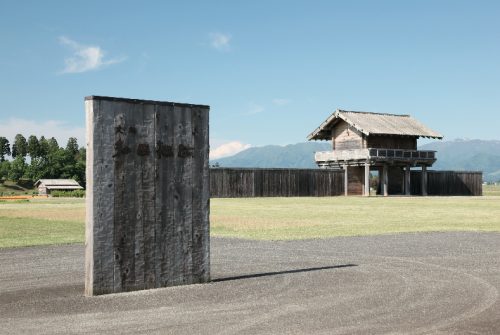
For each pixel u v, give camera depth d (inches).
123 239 236.1
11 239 454.9
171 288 243.8
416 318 183.0
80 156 6195.9
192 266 257.6
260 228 556.1
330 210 922.7
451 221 665.6
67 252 373.7
